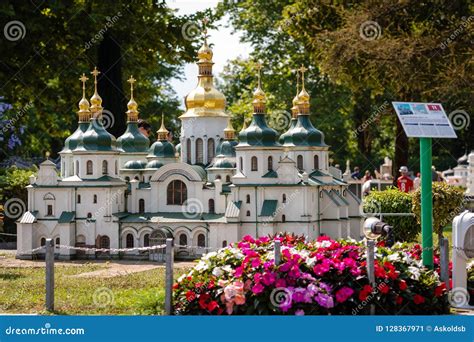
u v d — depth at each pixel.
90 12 46.19
